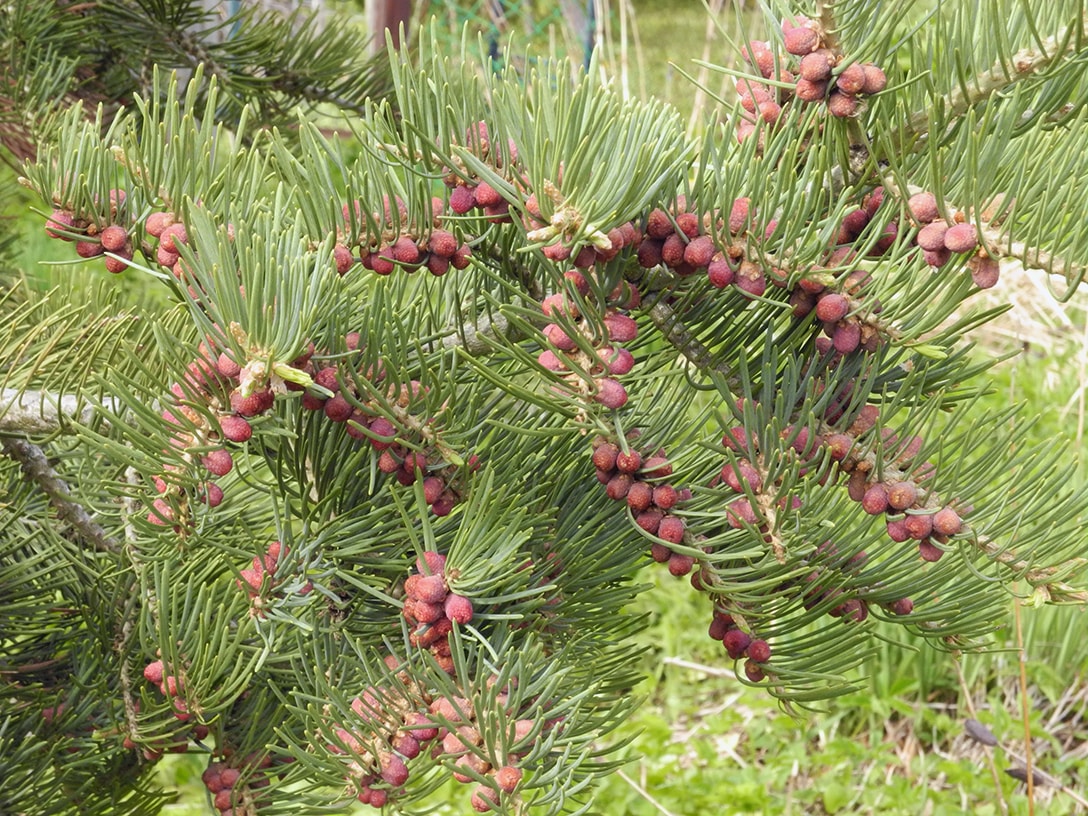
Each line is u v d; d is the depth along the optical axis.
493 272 0.89
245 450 0.89
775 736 2.47
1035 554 0.87
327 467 0.93
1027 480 0.89
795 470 0.84
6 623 1.04
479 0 4.10
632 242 0.85
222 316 0.83
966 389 0.93
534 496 0.95
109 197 0.88
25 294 1.21
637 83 3.52
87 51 1.37
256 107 1.41
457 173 0.85
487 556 0.87
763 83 0.88
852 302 0.85
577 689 0.91
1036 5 0.87
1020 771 1.82
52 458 1.07
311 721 0.89
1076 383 3.07
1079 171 0.85
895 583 0.92
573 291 0.83
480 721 0.83
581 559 0.94
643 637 2.77
